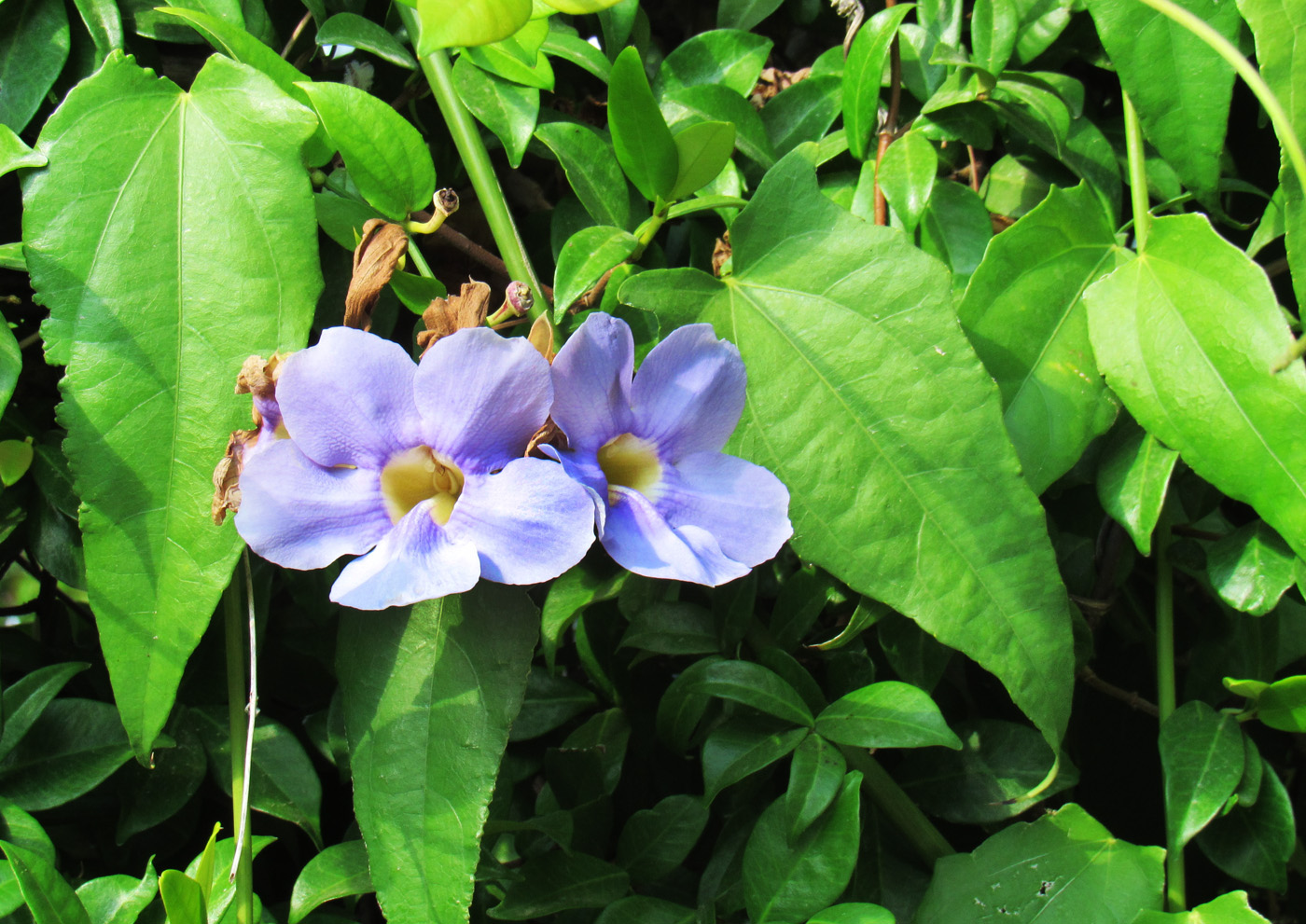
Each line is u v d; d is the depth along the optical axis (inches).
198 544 23.8
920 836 25.9
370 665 24.4
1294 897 28.6
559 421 22.8
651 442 23.4
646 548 22.8
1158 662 26.8
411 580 22.2
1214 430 24.8
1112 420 25.4
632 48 24.3
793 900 24.6
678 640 26.0
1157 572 26.9
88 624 29.6
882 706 25.2
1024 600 24.6
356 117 25.1
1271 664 27.0
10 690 25.5
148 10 26.4
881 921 24.0
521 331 26.0
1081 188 25.9
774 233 25.5
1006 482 24.7
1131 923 24.6
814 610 26.0
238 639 25.4
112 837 27.0
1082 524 27.5
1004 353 25.4
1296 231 25.0
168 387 24.0
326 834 27.8
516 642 24.2
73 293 24.0
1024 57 27.3
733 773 25.2
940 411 24.8
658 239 27.8
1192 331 25.0
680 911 25.5
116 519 23.8
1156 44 25.8
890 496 24.7
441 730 24.1
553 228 27.5
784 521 23.4
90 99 24.3
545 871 25.5
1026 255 25.6
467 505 22.5
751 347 25.2
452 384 22.5
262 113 24.4
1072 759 28.3
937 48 27.5
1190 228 25.2
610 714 26.7
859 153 27.0
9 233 27.0
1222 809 25.3
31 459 26.1
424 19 22.6
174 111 24.5
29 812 25.3
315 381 22.5
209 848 23.8
